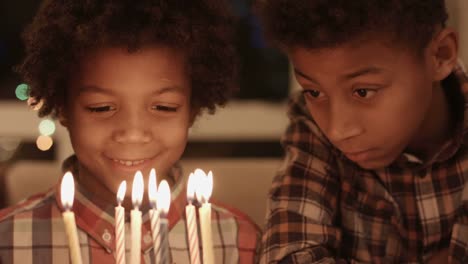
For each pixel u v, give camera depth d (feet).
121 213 2.51
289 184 3.64
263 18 3.26
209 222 2.54
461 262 3.50
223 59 3.39
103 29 2.95
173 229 3.49
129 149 3.08
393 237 3.71
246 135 9.15
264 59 9.17
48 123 7.15
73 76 3.10
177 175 3.54
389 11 2.94
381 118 3.11
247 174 5.26
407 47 3.07
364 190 3.74
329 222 3.64
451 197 3.65
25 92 3.39
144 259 3.35
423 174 3.63
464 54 6.66
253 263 3.60
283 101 9.25
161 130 3.11
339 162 3.71
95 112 3.08
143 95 3.02
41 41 3.15
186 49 3.10
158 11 3.04
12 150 6.41
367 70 3.01
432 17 3.14
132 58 2.98
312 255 3.40
